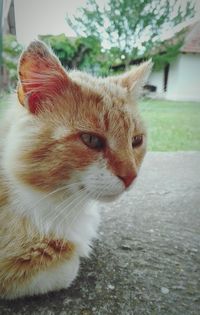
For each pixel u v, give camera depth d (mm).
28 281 224
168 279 264
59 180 214
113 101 232
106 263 278
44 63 217
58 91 222
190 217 365
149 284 258
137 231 333
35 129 214
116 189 219
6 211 226
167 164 536
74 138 212
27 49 211
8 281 223
